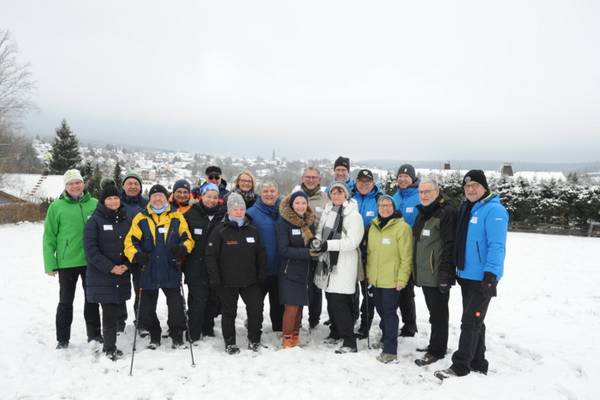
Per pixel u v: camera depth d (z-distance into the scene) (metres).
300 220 5.00
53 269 4.85
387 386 4.11
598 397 3.93
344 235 4.94
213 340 5.29
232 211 4.88
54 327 5.79
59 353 4.79
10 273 9.48
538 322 6.32
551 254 12.59
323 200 5.83
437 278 4.61
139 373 4.25
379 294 4.91
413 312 5.62
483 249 4.24
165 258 4.84
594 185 18.75
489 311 6.89
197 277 5.12
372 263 4.93
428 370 4.55
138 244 4.75
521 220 20.03
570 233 18.73
